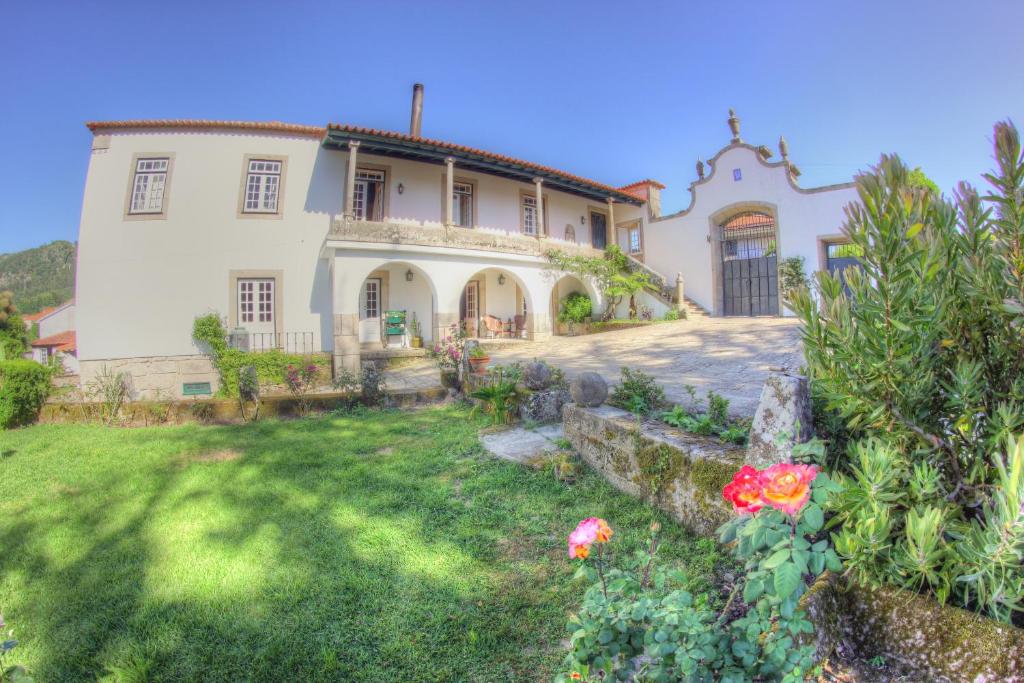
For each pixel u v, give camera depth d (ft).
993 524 6.93
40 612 10.98
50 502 17.47
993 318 8.32
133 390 45.80
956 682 7.08
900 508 8.54
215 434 26.45
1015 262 7.76
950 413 8.59
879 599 8.02
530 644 9.32
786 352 33.58
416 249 48.93
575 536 6.77
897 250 7.52
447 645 9.37
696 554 11.85
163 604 11.02
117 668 9.05
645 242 71.00
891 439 8.52
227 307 48.34
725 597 10.18
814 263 54.90
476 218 59.98
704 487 12.58
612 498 15.12
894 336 7.70
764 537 6.29
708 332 48.21
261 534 14.16
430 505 15.57
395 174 54.08
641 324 59.36
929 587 7.97
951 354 8.63
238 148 49.26
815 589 8.21
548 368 25.16
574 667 6.47
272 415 31.01
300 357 43.27
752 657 5.81
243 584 11.66
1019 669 6.61
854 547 7.84
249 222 49.01
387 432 24.86
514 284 67.77
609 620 6.29
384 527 14.23
